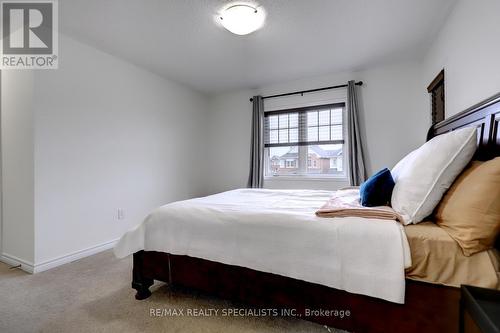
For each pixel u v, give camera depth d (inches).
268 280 51.9
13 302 64.2
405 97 119.7
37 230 83.9
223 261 54.8
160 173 134.8
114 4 75.2
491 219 36.0
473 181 40.1
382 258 40.6
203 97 168.7
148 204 127.0
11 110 90.7
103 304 63.0
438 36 92.5
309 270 46.4
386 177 55.6
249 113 159.3
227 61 117.2
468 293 31.3
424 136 114.2
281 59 115.3
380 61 118.5
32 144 84.1
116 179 111.0
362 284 41.6
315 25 87.4
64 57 92.3
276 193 94.2
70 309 60.9
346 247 43.6
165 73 132.1
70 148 93.7
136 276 65.6
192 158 158.7
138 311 59.8
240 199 80.2
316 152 142.4
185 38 95.9
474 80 64.8
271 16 81.6
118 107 112.3
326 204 59.9
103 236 105.0
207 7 76.8
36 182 84.0
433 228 42.3
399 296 38.8
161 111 135.9
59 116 90.5
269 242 50.6
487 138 49.6
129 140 117.6
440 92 92.5
